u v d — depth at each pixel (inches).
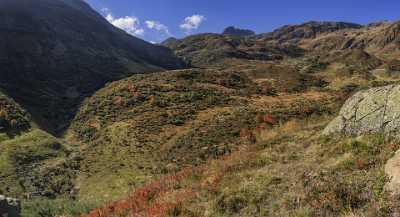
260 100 2192.4
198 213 434.0
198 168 645.9
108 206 609.9
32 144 1573.6
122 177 1194.0
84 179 1273.4
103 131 1795.0
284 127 839.7
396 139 448.1
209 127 1507.1
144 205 531.5
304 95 2431.1
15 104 2054.6
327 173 417.1
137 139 1537.9
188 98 2146.9
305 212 344.8
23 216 772.0
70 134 1972.2
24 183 1235.9
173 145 1378.0
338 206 341.1
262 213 382.6
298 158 525.7
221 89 2448.3
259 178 474.0
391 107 498.3
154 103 2059.5
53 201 949.2
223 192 463.2
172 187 577.0
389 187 336.5
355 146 480.7
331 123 594.2
